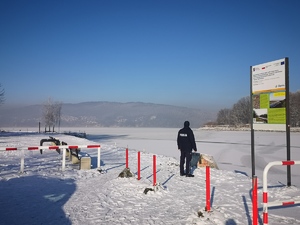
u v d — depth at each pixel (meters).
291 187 8.25
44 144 24.89
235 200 7.21
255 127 9.51
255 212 4.52
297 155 22.17
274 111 8.79
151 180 9.74
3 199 7.30
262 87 9.28
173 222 5.61
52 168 12.29
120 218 5.87
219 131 78.00
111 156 18.08
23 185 8.91
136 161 15.38
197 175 10.80
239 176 10.55
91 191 8.16
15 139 32.03
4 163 13.88
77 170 11.75
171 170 12.01
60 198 7.41
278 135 52.75
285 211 6.29
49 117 77.25
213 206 6.59
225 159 19.73
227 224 5.41
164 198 7.43
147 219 5.80
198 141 39.12
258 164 17.25
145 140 43.44
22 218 5.88
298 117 83.69
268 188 8.62
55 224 5.54
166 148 28.64
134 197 7.51
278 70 8.65
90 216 6.00
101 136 60.34
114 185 8.76
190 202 7.04
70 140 31.83
